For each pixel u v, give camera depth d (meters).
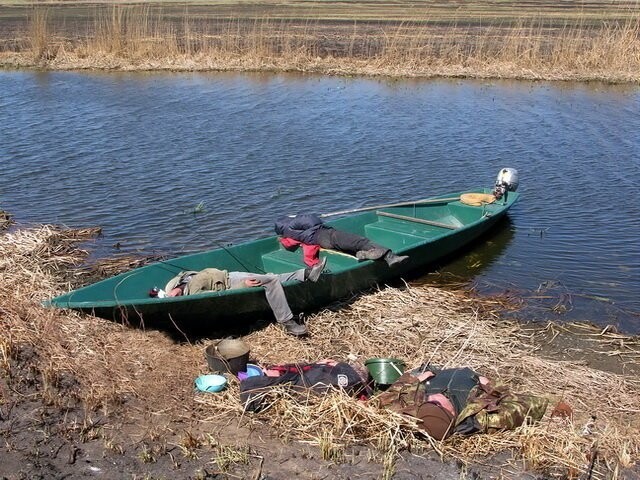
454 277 9.40
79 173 13.57
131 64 26.75
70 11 45.12
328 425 5.47
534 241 10.63
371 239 10.20
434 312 8.11
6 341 5.95
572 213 11.87
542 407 5.71
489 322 8.01
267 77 25.14
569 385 6.65
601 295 8.86
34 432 5.26
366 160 14.84
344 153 15.34
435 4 52.19
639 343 7.70
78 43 29.80
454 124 18.22
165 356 6.57
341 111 19.62
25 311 6.62
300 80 24.62
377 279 8.72
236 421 5.59
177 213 11.48
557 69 25.80
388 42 28.36
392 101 21.09
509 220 11.53
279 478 4.94
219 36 31.25
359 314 7.97
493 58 26.78
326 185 13.12
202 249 10.03
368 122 18.33
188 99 21.03
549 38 30.81
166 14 41.62
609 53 26.45
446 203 11.24
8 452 5.02
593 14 41.94
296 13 43.31
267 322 7.62
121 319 6.88
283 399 5.69
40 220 11.03
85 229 10.61
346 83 24.20
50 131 16.86
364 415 5.48
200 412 5.70
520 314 8.31
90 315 6.82
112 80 24.27
